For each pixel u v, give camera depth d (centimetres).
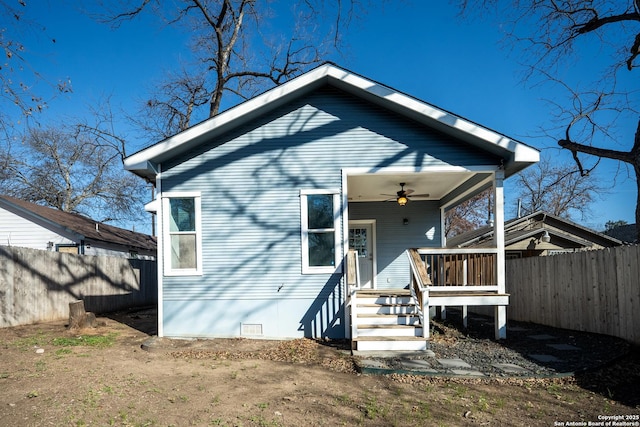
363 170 919
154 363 705
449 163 918
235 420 471
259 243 918
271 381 614
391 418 487
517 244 1784
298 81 876
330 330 902
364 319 870
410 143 924
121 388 564
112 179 3375
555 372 661
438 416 496
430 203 1314
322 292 908
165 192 927
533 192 3522
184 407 506
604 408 527
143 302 1812
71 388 555
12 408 482
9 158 2841
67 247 1897
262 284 911
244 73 1911
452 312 1514
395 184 1098
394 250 1302
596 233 2011
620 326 841
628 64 1354
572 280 992
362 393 571
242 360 733
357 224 1327
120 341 882
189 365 696
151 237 3225
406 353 775
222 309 909
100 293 1433
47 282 1150
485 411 513
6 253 1001
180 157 934
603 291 891
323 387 593
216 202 926
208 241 921
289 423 468
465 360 743
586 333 935
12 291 1017
